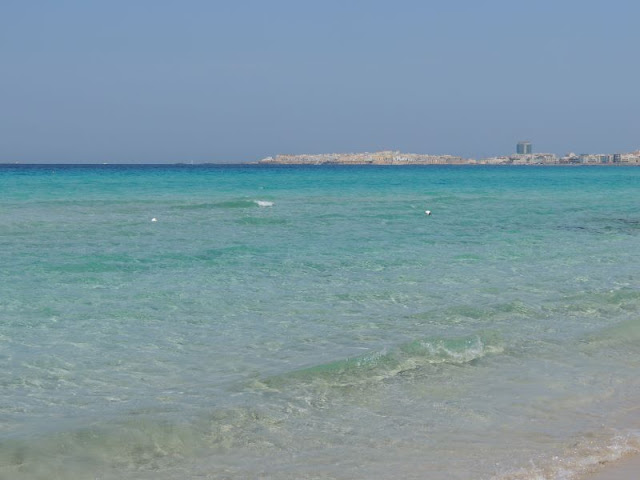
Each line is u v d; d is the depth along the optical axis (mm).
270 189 59219
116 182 67062
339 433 7477
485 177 106000
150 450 7016
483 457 6930
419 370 9508
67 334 11008
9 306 12742
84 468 6641
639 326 11836
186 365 9594
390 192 56719
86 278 15492
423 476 6496
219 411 7934
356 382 9000
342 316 12375
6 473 6461
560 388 8992
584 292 14766
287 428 7578
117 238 22547
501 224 29500
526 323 12078
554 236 25297
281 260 18453
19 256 18391
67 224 26516
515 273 17062
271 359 9891
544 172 151125
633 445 7262
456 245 22156
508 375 9430
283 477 6480
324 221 29500
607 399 8664
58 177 80500
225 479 6449
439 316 12398
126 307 12844
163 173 104625
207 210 34844
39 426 7445
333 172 132750
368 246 21469
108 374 9195
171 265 17391
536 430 7648
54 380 8938
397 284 15367
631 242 23828
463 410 8180
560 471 6613
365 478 6457
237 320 12023
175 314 12391
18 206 35125
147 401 8234
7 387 8648
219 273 16391
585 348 10734
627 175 122688
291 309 12859
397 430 7582
